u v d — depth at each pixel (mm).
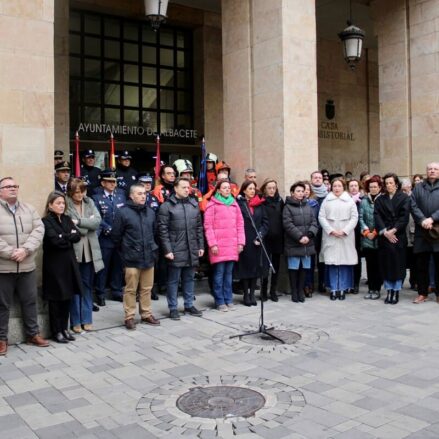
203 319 7691
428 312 8078
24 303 6488
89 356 6059
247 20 10203
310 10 9891
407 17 12453
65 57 11859
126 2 12711
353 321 7523
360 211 9289
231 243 8297
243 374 5398
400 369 5500
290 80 9641
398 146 12656
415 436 4031
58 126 11781
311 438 4016
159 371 5520
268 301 8945
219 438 4043
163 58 13836
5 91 6668
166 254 7609
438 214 8453
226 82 10672
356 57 11312
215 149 13797
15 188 6312
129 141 13195
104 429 4215
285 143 9578
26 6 6785
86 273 7078
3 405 4707
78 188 7035
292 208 8781
